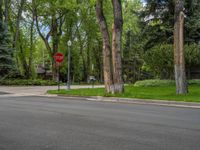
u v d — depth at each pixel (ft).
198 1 102.83
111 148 21.62
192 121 33.68
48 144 22.80
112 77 68.74
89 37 156.66
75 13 141.79
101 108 46.39
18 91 88.38
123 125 30.81
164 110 44.45
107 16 138.51
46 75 218.38
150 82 100.48
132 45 180.65
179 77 66.03
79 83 157.48
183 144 22.85
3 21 128.77
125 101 59.67
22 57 144.36
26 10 137.08
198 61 98.27
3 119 34.47
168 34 107.45
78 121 33.19
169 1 103.19
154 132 27.30
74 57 163.94
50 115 37.91
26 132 27.12
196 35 104.88
